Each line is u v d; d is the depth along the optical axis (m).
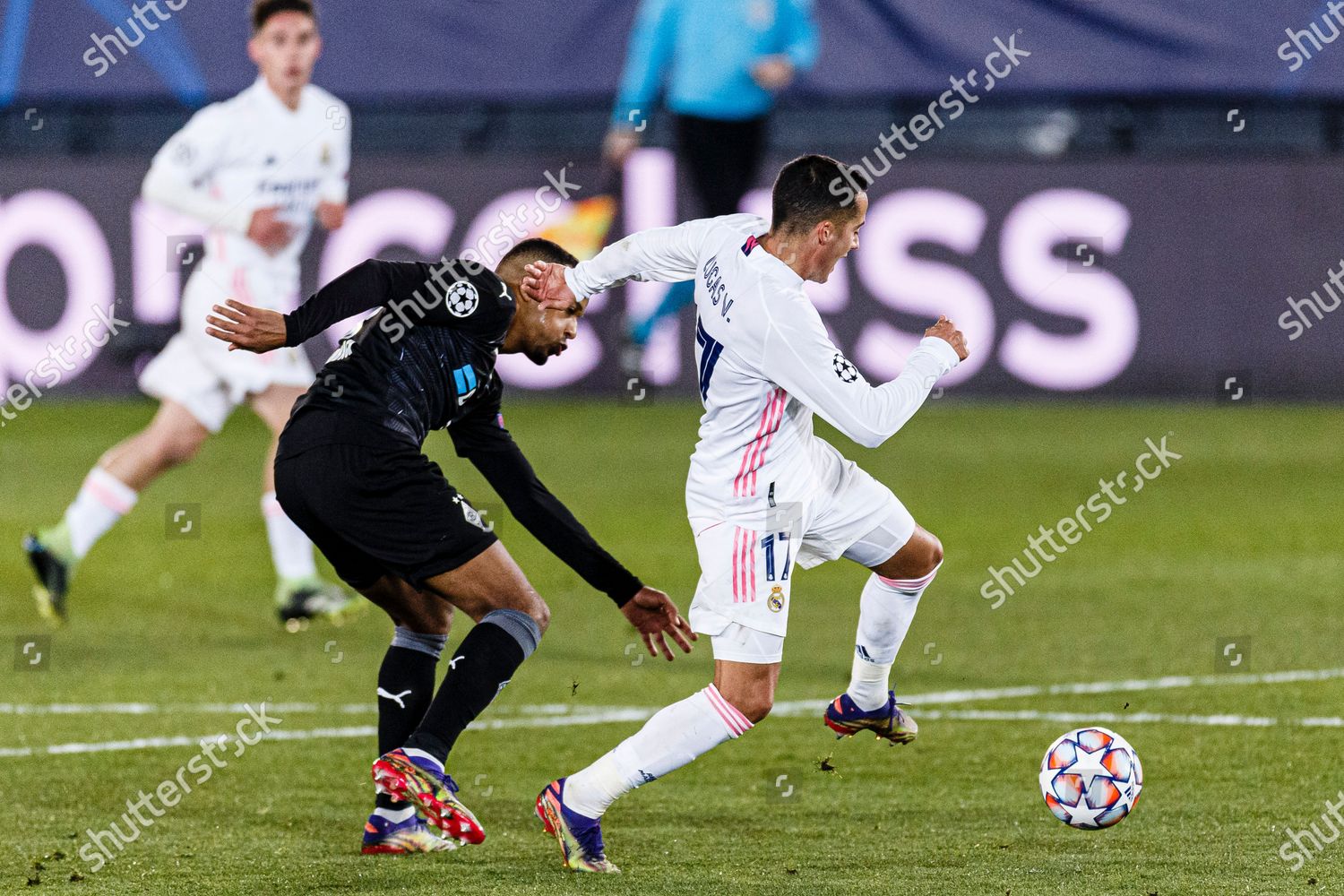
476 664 14.52
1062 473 41.81
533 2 54.03
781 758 18.78
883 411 14.41
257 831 15.93
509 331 15.69
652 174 51.88
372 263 14.88
